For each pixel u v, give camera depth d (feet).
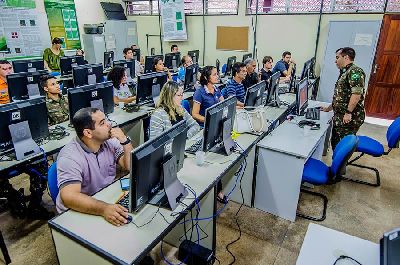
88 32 25.00
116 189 5.59
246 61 13.76
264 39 21.33
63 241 4.53
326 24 18.80
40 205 8.24
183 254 6.53
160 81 11.37
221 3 22.40
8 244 7.27
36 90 11.07
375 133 15.31
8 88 10.43
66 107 10.21
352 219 8.28
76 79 12.92
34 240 7.43
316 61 19.76
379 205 8.98
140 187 4.38
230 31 22.48
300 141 8.30
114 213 4.59
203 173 6.24
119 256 3.93
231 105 7.12
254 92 9.39
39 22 21.95
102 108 9.13
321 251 3.95
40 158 7.11
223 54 23.40
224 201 9.05
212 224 6.35
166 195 4.97
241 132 8.64
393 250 3.33
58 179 5.08
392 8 16.61
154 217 4.78
